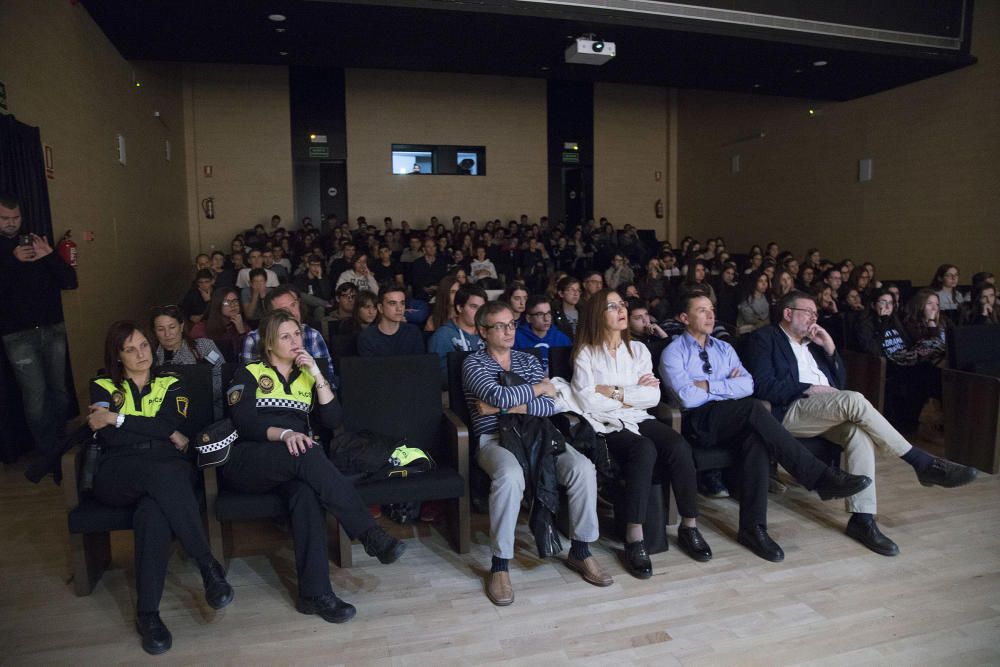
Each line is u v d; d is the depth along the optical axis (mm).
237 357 3873
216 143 11523
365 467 2562
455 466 2723
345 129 11977
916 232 8312
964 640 2146
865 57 7289
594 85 13016
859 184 9148
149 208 8320
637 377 2963
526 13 6184
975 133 7527
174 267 9969
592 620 2279
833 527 3002
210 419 2758
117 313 6484
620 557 2732
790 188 10461
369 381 2916
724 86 8828
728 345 3217
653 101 13367
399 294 3475
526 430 2602
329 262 10102
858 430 2881
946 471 2738
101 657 2092
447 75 12328
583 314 2971
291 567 2678
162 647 2107
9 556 2775
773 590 2465
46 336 3861
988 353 3938
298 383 2619
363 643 2152
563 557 2738
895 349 4457
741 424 2811
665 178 13516
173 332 3205
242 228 11719
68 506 2357
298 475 2354
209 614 2338
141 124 8055
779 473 3697
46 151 4652
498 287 7000
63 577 2600
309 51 7484
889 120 8672
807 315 3191
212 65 11438
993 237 7363
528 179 12828
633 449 2641
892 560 2686
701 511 3195
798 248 10359
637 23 6406
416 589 2494
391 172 12219
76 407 4406
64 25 5188
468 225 11844
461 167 12516
